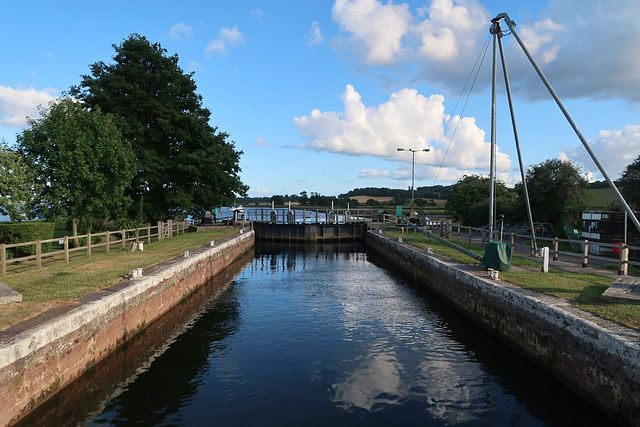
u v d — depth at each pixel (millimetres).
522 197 30812
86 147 18266
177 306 15000
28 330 6984
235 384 8453
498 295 11398
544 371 9000
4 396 6000
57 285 10766
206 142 34375
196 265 17875
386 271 25328
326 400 7762
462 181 51250
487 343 11219
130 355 10070
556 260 16781
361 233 44906
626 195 23688
